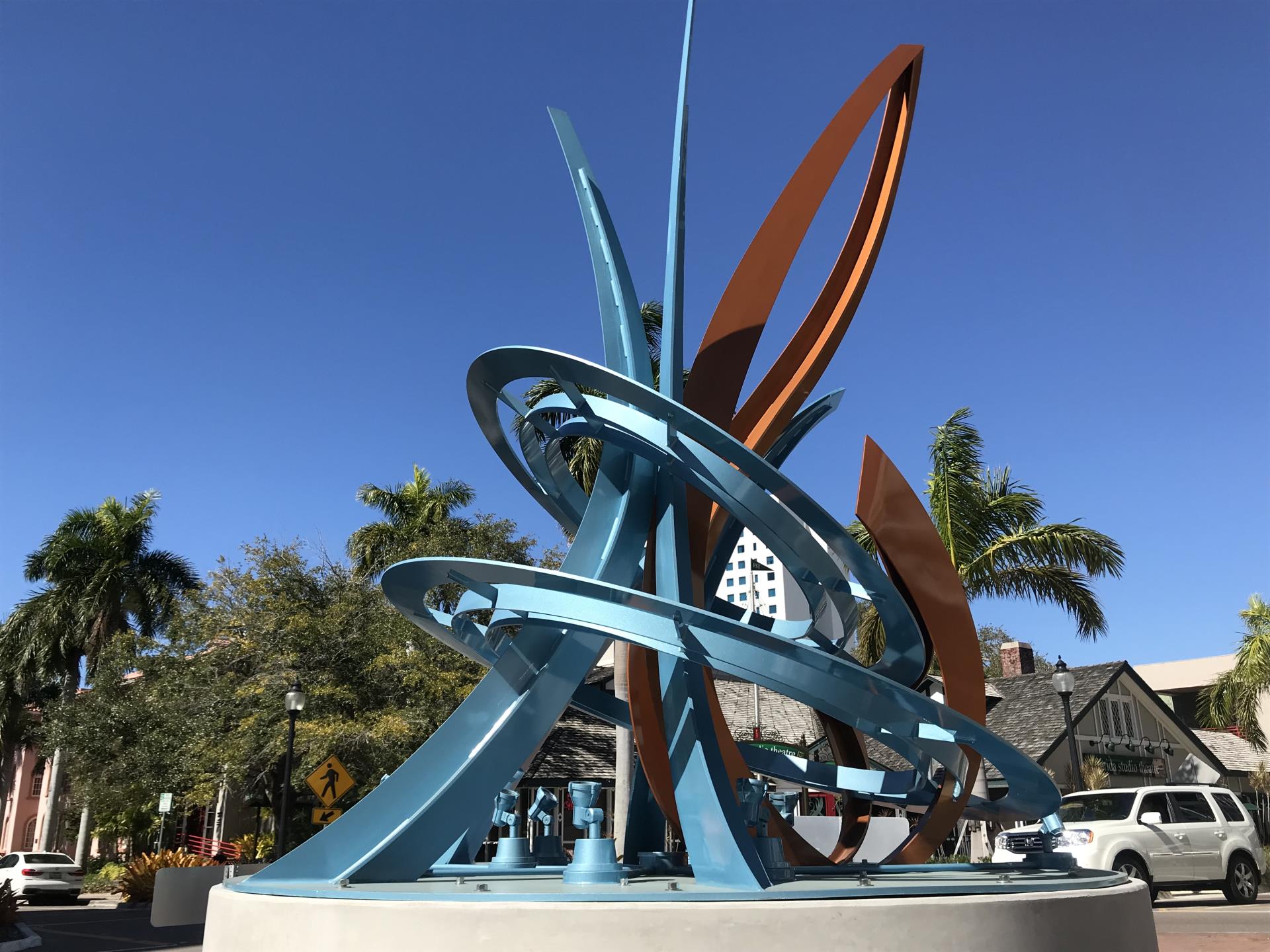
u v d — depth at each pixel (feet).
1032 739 94.32
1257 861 56.65
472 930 18.17
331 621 95.61
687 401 28.66
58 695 159.94
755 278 30.25
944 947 18.48
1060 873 27.50
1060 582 70.54
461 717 26.48
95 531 146.82
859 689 23.76
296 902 19.80
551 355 25.75
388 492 130.31
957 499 73.26
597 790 24.29
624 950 17.76
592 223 30.94
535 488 33.35
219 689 98.17
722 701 109.50
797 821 53.83
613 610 23.80
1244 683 103.50
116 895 107.04
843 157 32.14
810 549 25.29
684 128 30.94
